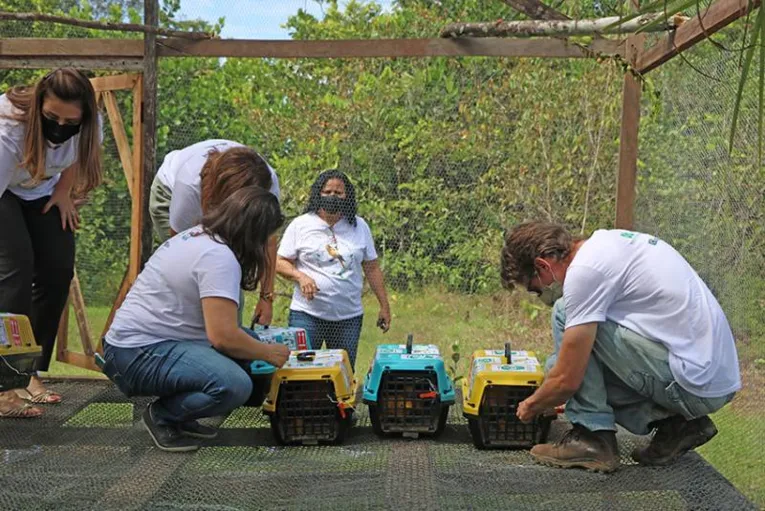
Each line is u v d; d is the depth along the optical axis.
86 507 2.25
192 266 2.69
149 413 2.80
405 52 3.87
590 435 2.61
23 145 3.03
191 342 2.76
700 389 2.51
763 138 2.60
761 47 1.94
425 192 4.37
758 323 2.79
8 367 2.82
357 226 3.79
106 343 2.81
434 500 2.30
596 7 4.14
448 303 4.44
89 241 4.25
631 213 4.04
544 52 3.86
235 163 2.91
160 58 4.08
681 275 2.57
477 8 4.49
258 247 2.76
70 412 3.27
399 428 2.97
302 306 3.67
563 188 4.43
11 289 3.18
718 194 3.07
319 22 4.35
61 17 3.76
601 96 4.41
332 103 4.33
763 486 2.89
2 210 3.17
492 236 4.40
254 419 3.22
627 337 2.55
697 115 3.28
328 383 2.87
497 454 2.79
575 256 2.61
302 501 2.30
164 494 2.37
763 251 2.70
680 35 3.24
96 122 3.12
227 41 3.93
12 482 2.46
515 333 4.44
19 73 4.28
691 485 2.45
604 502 2.32
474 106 4.36
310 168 4.33
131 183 4.14
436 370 2.94
